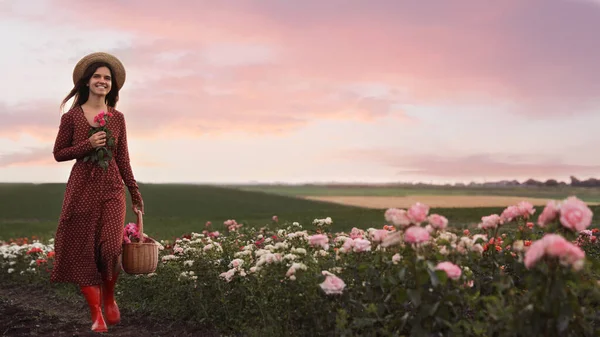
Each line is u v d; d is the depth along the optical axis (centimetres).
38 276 978
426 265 392
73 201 591
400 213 411
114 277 627
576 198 376
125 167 641
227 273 573
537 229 475
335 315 464
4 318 641
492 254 483
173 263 705
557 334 342
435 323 394
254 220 2250
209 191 5750
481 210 2505
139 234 643
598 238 746
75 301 830
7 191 4716
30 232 2075
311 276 482
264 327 529
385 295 455
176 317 654
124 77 649
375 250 504
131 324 643
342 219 2055
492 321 378
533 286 359
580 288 364
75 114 608
